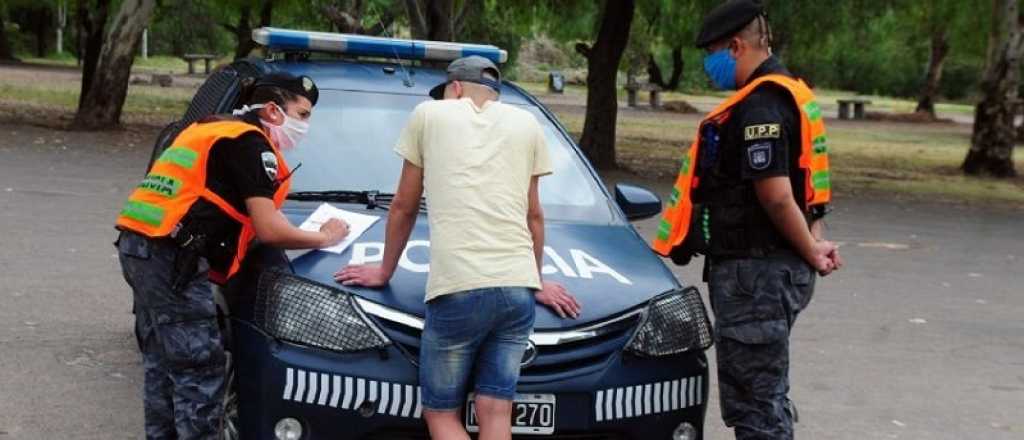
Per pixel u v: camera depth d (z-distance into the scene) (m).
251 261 4.60
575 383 4.19
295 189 5.15
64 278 8.52
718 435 6.01
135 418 5.66
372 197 5.14
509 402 4.02
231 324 4.49
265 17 26.98
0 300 7.75
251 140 4.41
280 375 4.11
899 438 6.18
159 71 50.22
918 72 67.75
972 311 9.73
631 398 4.29
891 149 30.84
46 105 25.70
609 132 20.50
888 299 10.00
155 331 4.60
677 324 4.49
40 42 60.16
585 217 5.34
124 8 20.12
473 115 4.14
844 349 8.09
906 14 27.27
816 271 4.58
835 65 68.62
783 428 4.55
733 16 4.50
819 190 4.55
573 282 4.53
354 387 4.08
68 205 11.73
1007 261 12.69
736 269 4.49
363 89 5.74
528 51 66.31
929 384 7.31
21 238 9.86
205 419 4.47
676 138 29.56
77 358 6.56
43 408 5.71
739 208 4.48
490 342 4.04
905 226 15.27
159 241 4.39
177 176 4.39
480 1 24.14
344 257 4.54
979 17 25.61
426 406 4.04
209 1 29.05
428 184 4.09
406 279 4.38
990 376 7.61
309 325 4.15
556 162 5.62
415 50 6.11
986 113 23.81
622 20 20.17
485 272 3.94
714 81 4.69
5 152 15.97
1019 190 21.39
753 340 4.47
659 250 4.80
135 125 21.78
